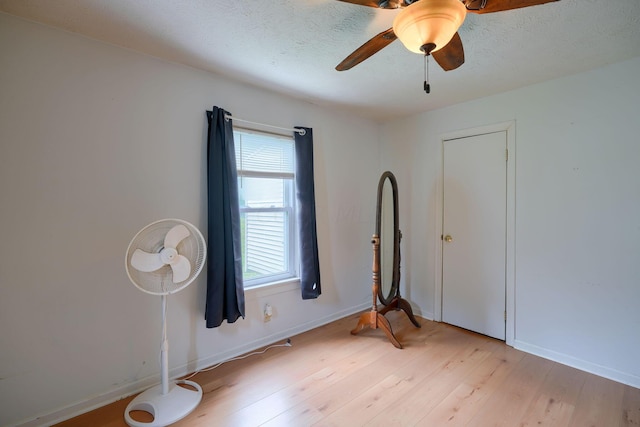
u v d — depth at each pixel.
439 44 1.23
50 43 1.68
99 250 1.85
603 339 2.18
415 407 1.86
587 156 2.23
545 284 2.44
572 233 2.30
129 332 1.97
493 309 2.78
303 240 2.84
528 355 2.49
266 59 2.07
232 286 2.32
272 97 2.66
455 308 3.06
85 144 1.80
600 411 1.82
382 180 2.99
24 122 1.62
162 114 2.08
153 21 1.63
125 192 1.94
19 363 1.63
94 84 1.82
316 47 1.91
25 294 1.64
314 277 2.88
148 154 2.02
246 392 2.01
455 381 2.12
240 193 2.54
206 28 1.70
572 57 2.02
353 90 2.62
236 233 2.34
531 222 2.51
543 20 1.59
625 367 2.09
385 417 1.77
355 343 2.71
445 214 3.11
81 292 1.80
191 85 2.20
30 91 1.63
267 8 1.51
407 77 2.35
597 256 2.20
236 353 2.48
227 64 2.15
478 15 1.55
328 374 2.21
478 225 2.86
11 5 1.50
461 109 2.94
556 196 2.38
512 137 2.60
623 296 2.10
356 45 1.88
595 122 2.19
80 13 1.56
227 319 2.30
